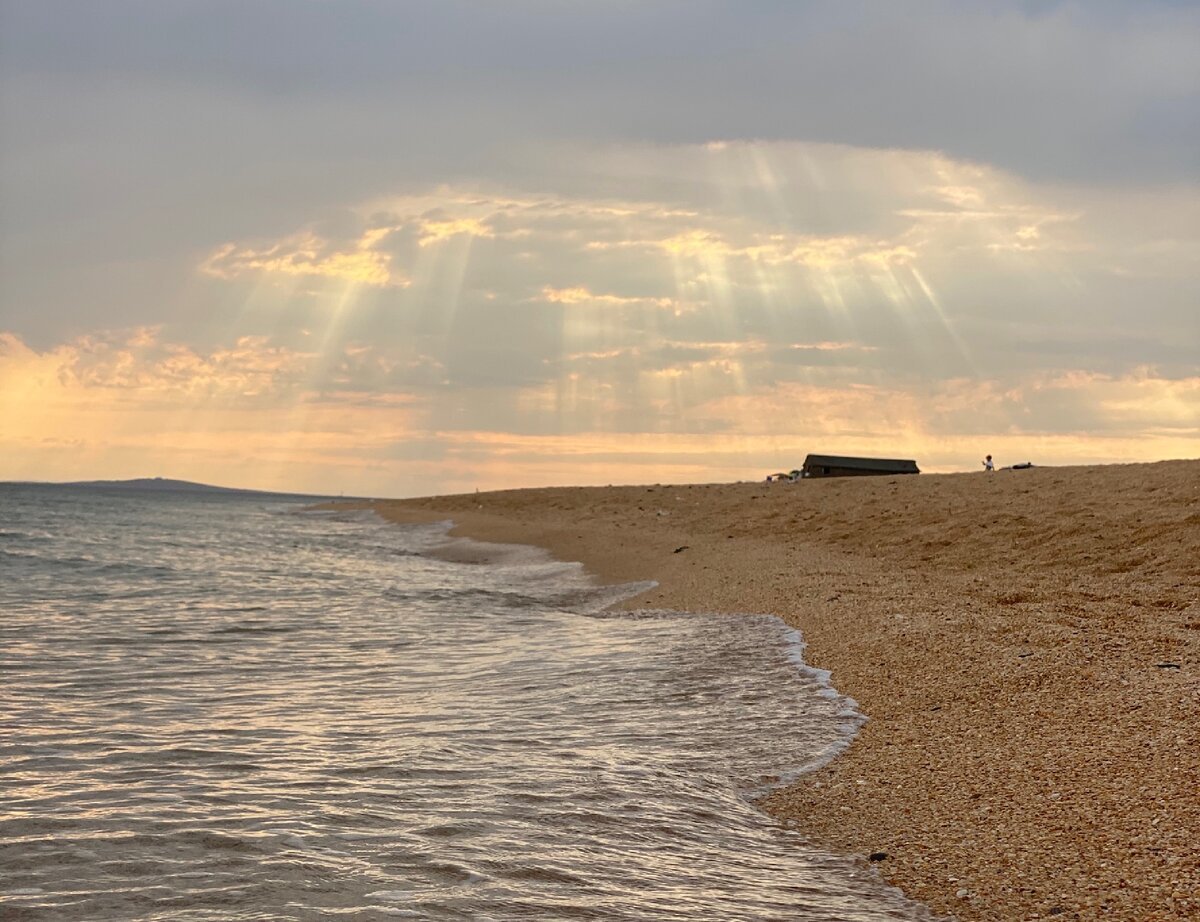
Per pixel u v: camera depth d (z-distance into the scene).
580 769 9.80
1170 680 11.41
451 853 7.38
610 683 14.08
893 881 7.10
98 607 23.47
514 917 6.25
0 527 59.56
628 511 54.47
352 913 6.22
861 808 8.66
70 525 66.81
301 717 12.12
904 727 10.93
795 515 38.84
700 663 15.16
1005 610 16.80
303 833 7.75
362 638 18.95
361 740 10.92
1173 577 19.14
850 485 47.66
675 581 25.98
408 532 61.44
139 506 124.69
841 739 10.76
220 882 6.71
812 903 6.67
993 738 10.11
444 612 23.03
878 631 15.88
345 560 40.44
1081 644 13.59
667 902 6.60
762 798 9.13
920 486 40.91
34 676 14.61
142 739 10.88
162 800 8.57
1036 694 11.46
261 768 9.70
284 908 6.28
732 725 11.55
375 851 7.38
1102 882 6.65
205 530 64.94
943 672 12.96
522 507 70.38
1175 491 26.77
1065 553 22.70
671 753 10.48
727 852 7.70
